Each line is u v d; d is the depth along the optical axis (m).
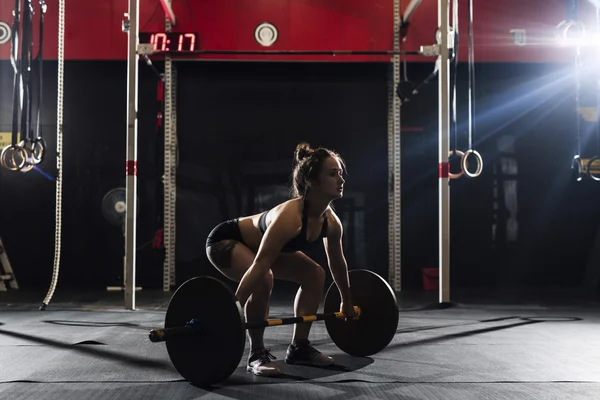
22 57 4.25
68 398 2.07
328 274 6.36
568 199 6.54
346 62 6.21
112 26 6.08
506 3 6.16
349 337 2.83
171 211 6.21
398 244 6.24
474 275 6.52
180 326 2.28
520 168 6.56
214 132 6.47
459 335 3.42
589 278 6.36
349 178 6.49
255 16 6.07
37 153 4.56
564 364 2.65
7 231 6.35
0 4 6.04
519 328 3.69
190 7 6.05
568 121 6.51
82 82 6.43
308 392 2.15
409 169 6.51
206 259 6.39
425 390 2.18
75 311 4.54
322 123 6.51
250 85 6.50
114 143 6.45
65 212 6.39
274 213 2.39
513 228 6.54
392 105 6.39
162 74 6.09
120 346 3.07
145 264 6.34
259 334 2.49
